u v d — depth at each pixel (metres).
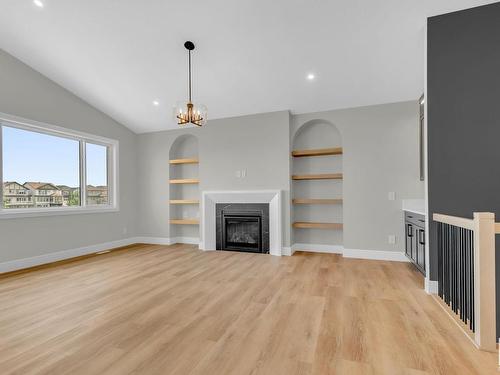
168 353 1.75
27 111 3.90
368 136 4.32
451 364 1.63
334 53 3.39
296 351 1.76
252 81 4.03
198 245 5.50
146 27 3.23
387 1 2.68
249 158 4.89
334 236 4.71
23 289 2.95
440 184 2.71
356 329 2.05
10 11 3.17
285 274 3.48
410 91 3.94
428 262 2.80
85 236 4.71
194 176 5.69
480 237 1.83
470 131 2.63
